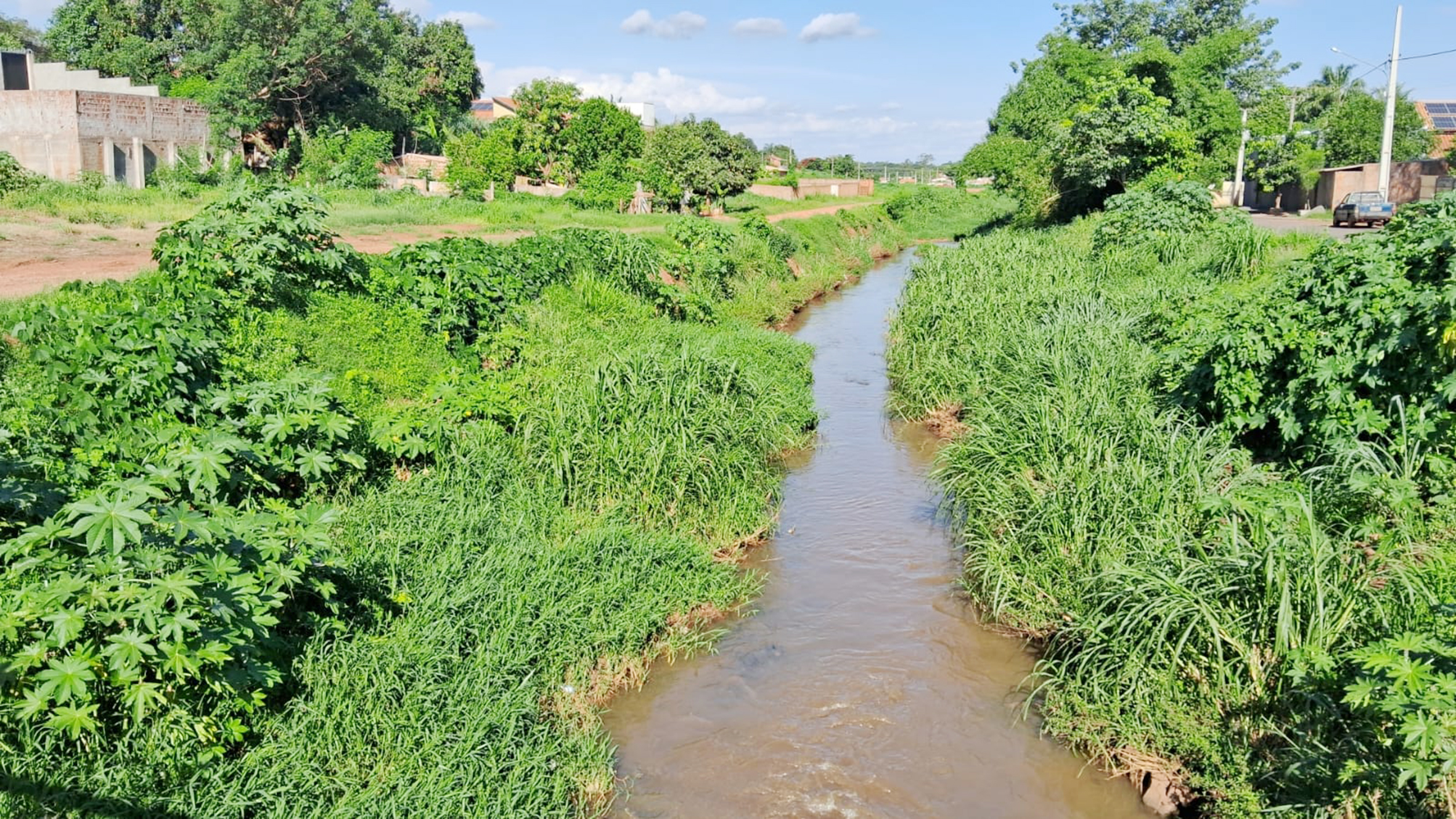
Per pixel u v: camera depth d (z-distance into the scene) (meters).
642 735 6.18
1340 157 46.88
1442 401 7.16
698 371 10.05
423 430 8.66
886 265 34.22
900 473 11.02
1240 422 8.41
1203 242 18.22
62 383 7.30
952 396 12.92
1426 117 56.25
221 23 40.19
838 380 15.38
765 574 8.48
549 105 41.09
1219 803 5.10
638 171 38.88
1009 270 17.41
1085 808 5.51
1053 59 47.38
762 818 5.41
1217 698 5.58
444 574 6.68
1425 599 5.43
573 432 9.15
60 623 4.30
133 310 8.12
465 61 57.69
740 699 6.57
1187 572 6.06
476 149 37.69
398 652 5.68
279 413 7.67
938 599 7.99
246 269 9.60
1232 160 35.44
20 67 36.47
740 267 20.92
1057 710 6.17
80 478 6.48
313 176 36.25
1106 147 28.56
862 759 5.93
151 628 4.43
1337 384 7.69
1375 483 6.37
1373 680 4.51
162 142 34.84
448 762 5.13
